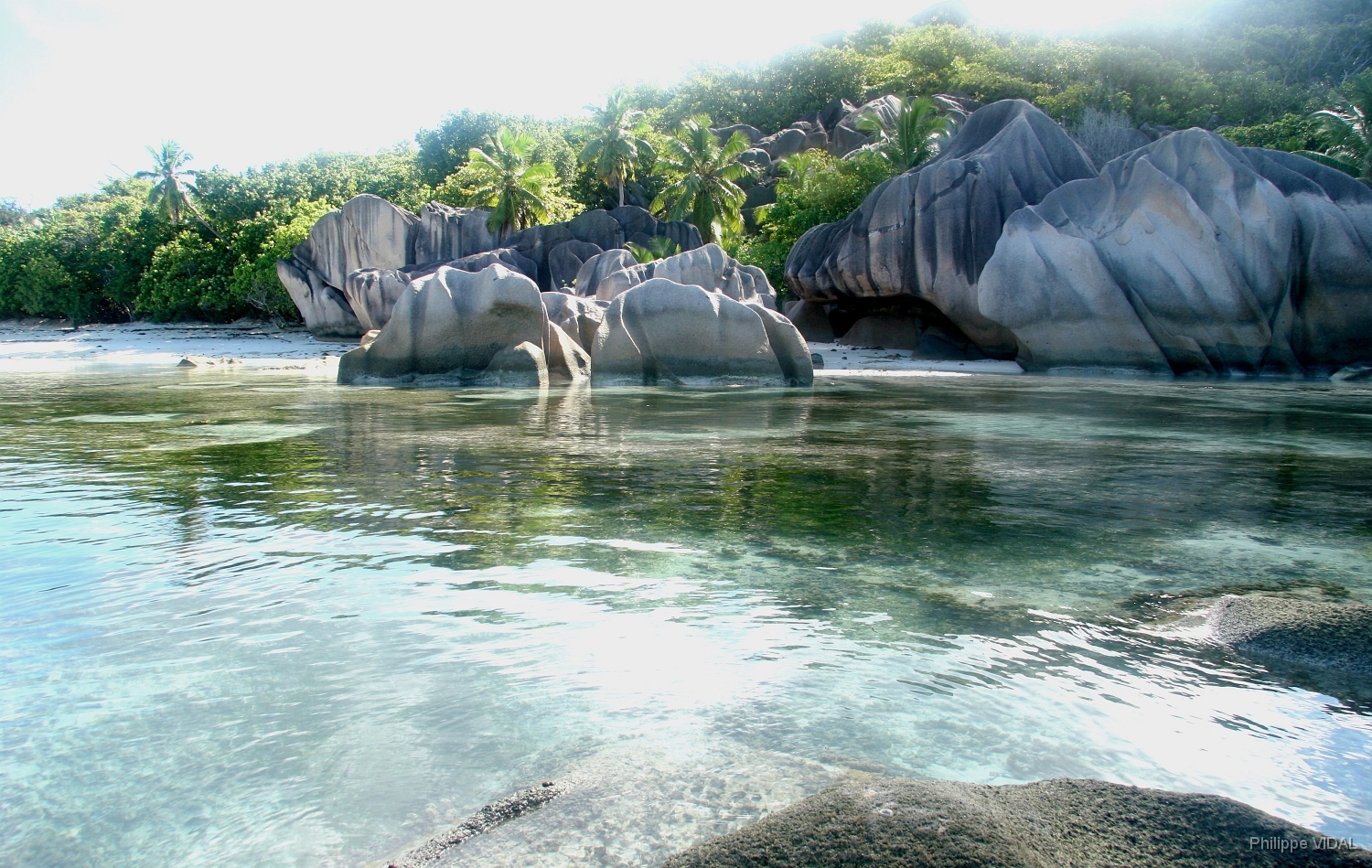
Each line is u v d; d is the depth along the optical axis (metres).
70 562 3.95
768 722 2.46
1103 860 1.74
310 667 2.82
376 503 5.20
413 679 2.73
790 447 7.65
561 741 2.35
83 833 1.95
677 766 2.20
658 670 2.80
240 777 2.17
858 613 3.33
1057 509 5.13
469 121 53.88
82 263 55.97
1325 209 19.16
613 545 4.27
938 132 34.41
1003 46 56.97
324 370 20.70
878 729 2.42
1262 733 2.41
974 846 1.69
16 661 2.85
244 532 4.49
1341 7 61.41
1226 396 14.03
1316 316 19.09
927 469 6.53
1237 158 19.89
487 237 38.47
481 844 1.87
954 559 4.06
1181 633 3.14
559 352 15.66
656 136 48.84
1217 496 5.57
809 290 27.95
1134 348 19.66
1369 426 9.73
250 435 8.24
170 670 2.79
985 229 23.34
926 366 22.45
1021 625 3.22
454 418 9.84
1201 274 19.12
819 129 52.66
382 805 2.05
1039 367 20.86
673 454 7.22
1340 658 2.84
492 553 4.11
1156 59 45.78
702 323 15.20
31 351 30.75
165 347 33.12
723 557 4.07
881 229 24.73
